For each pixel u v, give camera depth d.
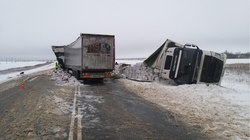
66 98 12.27
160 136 6.48
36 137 6.27
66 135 6.43
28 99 11.84
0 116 8.46
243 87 19.48
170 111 9.41
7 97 12.62
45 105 10.26
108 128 7.12
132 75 23.27
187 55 18.08
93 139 6.15
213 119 8.25
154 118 8.36
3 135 6.44
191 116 8.65
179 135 6.59
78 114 8.80
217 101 11.45
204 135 6.62
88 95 13.44
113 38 20.05
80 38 19.64
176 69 18.30
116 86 17.78
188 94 13.55
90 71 19.83
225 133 6.78
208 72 18.36
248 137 6.45
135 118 8.34
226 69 41.47
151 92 14.50
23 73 31.84
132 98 12.50
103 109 9.74
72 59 24.42
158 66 21.16
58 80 21.83
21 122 7.66
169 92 14.37
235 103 10.99
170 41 20.28
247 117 8.50
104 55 19.84
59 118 8.18
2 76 27.78
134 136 6.45
